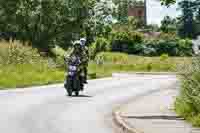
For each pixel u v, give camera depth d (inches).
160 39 4084.6
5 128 674.8
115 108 914.7
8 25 2797.7
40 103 969.5
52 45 2805.1
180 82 871.1
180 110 808.9
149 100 1025.5
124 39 3880.4
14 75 1592.0
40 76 1657.2
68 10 2760.8
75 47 1151.6
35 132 647.8
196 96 757.9
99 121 756.0
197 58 826.8
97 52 3272.6
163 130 633.6
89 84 1494.8
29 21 2748.5
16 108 885.2
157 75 2178.9
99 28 2827.3
